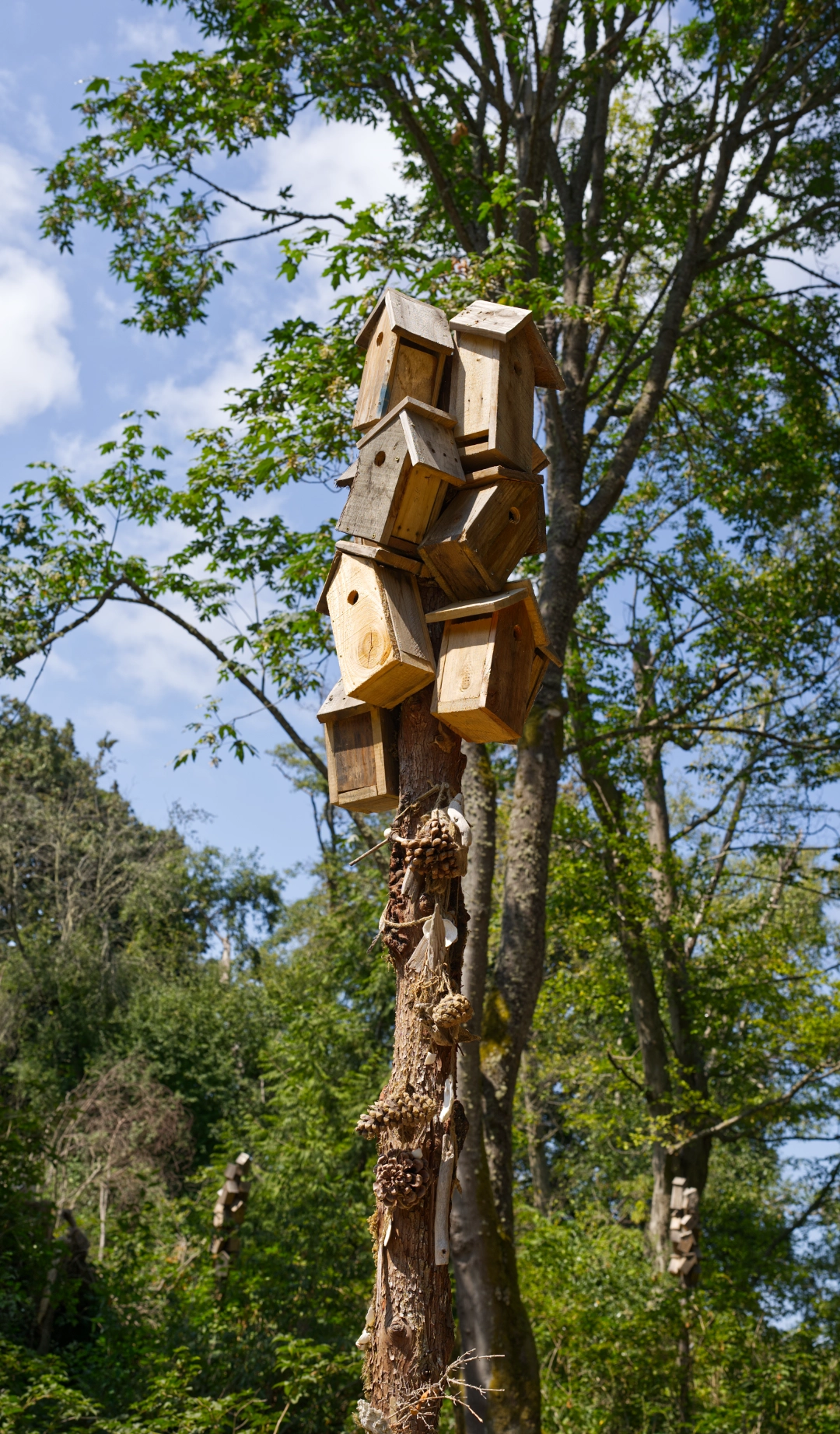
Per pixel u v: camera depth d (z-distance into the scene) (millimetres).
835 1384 10844
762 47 11344
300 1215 11016
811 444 12500
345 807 2893
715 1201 16531
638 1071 15711
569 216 10922
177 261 10484
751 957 14992
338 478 2949
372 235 7949
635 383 13039
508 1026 7434
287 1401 8859
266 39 8812
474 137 10266
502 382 2752
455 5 8867
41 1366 7109
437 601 2730
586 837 14719
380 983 15820
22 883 29000
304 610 8797
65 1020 24578
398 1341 2160
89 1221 13297
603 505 9492
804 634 13133
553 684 8773
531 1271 10703
